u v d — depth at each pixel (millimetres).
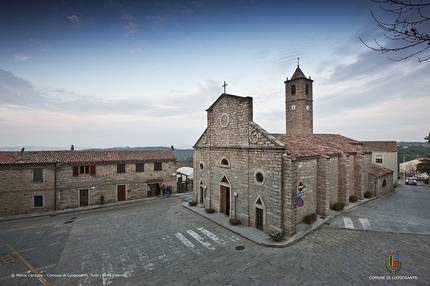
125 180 31484
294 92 37062
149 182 33062
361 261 12875
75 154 30266
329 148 23812
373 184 28797
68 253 15273
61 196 27469
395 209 23094
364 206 24219
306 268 12312
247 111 19438
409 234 16578
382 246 14703
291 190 16078
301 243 15539
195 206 27016
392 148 39375
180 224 20859
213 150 24297
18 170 25578
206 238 17344
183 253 14867
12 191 25312
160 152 36062
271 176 17125
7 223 22812
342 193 23500
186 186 38406
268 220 17484
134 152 34562
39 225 21844
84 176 28859
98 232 19297
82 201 28750
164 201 31312
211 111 24562
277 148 16453
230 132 21547
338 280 11109
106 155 31828
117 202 30625
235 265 13094
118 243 16781
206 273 12367
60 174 27531
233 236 17641
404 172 60219
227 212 22719
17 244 17016
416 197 29422
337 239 15953
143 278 12062
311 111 37719
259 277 11750
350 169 25578
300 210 18484
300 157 17578
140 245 16297
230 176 21547
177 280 11781
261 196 18062
